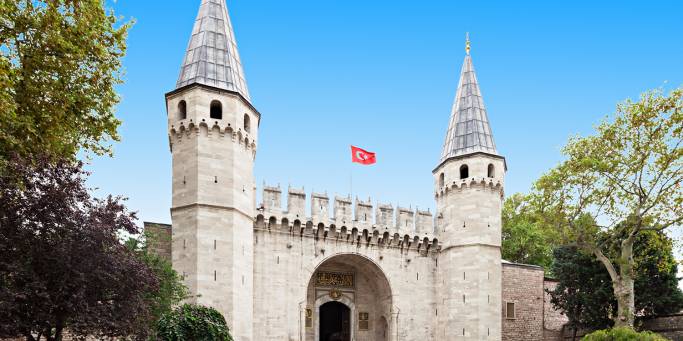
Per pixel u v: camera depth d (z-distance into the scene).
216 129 35.97
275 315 38.84
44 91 21.61
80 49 21.78
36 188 18.81
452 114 49.12
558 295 48.53
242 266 35.84
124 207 20.38
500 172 45.59
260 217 39.44
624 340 24.66
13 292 16.75
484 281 42.91
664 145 34.25
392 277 44.22
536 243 66.81
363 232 43.50
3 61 18.33
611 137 36.22
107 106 23.95
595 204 37.28
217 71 37.28
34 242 18.00
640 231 36.75
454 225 44.84
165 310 27.48
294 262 40.47
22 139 21.12
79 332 19.11
